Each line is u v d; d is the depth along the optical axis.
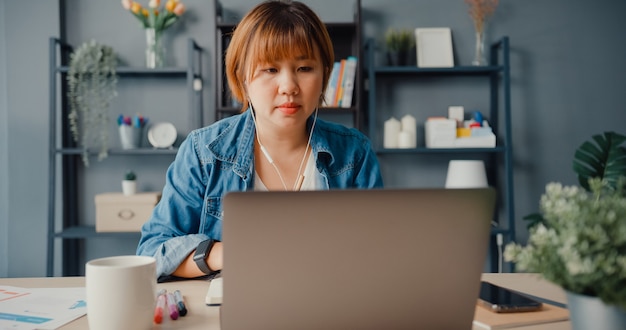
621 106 3.39
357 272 0.66
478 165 2.97
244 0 3.25
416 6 3.30
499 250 3.27
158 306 0.86
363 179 1.42
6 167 3.19
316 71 1.19
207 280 1.09
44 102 3.17
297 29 1.13
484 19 3.22
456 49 3.30
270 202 0.62
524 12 3.36
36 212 3.16
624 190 0.61
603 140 2.90
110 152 2.97
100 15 3.23
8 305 0.90
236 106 3.03
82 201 3.25
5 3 3.15
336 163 1.40
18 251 3.15
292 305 0.66
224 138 1.33
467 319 0.70
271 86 1.17
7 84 3.15
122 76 3.23
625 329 0.56
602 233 0.54
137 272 0.73
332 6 3.27
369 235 0.65
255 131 1.35
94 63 2.99
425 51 3.19
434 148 3.02
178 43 3.26
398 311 0.68
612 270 0.54
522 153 3.36
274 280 0.65
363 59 3.27
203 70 3.27
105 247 3.26
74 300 0.93
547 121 3.37
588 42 3.39
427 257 0.67
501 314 0.83
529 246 0.61
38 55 3.16
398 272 0.67
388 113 3.31
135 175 3.01
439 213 0.66
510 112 3.19
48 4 3.16
